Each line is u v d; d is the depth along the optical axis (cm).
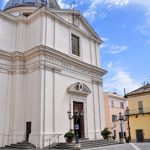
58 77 2170
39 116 1911
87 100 2488
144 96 3416
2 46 2144
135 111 3441
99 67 2747
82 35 2700
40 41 2142
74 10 2589
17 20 2308
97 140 2136
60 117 2091
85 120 2383
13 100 2062
